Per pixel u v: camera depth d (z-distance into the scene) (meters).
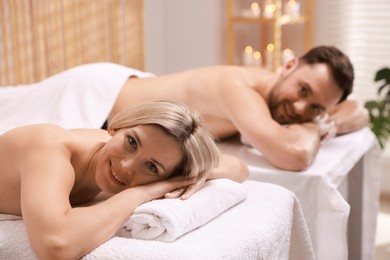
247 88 2.02
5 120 2.11
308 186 1.81
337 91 2.02
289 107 2.04
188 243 1.17
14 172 1.27
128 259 1.10
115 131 1.32
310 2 3.54
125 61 3.36
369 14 3.45
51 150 1.26
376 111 3.61
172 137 1.25
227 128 2.14
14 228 1.26
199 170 1.30
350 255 2.39
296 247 1.57
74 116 2.09
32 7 2.72
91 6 3.04
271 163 1.92
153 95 2.15
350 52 3.54
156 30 3.86
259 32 3.87
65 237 1.09
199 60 3.86
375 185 2.46
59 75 2.23
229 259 1.15
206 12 3.79
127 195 1.22
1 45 2.62
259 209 1.40
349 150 2.13
